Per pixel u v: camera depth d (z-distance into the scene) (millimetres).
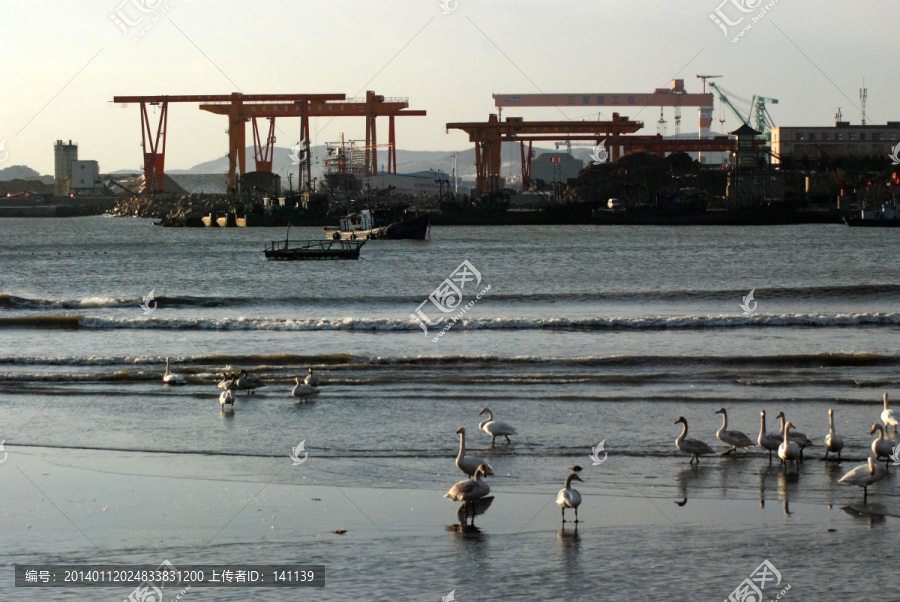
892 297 61125
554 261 108188
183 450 22250
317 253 114312
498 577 14555
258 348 39125
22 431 24203
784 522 17000
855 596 13812
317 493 18844
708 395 28141
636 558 15320
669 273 88812
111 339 41969
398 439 23172
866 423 24297
